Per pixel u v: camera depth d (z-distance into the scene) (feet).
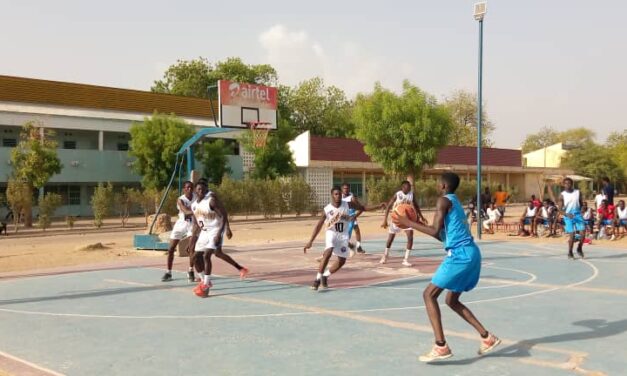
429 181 158.81
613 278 36.42
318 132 232.94
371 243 61.52
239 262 45.85
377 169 162.61
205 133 53.21
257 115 73.46
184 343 21.39
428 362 18.51
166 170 123.13
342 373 17.60
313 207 132.05
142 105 138.51
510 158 205.26
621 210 65.10
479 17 64.34
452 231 18.81
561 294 30.73
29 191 94.58
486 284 34.06
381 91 123.85
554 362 18.37
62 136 127.13
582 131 298.35
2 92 117.50
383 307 27.63
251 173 144.05
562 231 71.41
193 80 201.98
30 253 56.34
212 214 31.27
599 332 22.25
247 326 23.98
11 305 29.25
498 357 18.99
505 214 123.54
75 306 28.78
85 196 129.29
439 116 122.62
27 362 19.17
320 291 32.30
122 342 21.66
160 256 51.93
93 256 52.26
